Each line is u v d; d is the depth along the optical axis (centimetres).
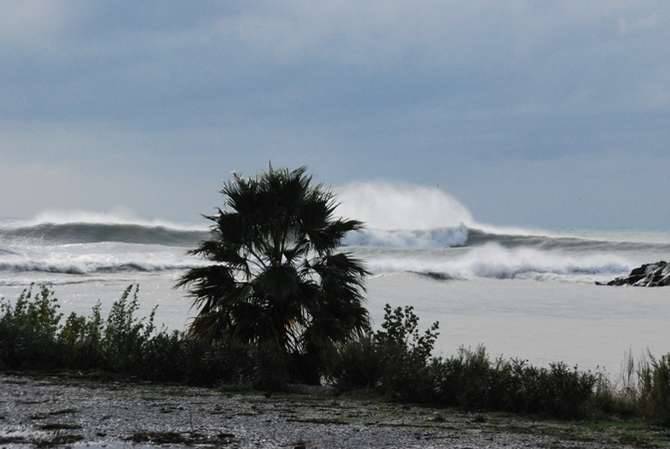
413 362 3055
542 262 15725
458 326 6488
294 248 3978
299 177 3972
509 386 2823
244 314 3659
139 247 17762
